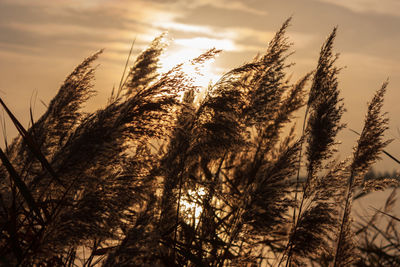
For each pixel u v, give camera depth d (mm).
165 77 2236
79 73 2768
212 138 2736
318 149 3365
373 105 3420
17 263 1739
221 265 2941
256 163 3791
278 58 3418
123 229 2172
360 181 3354
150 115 2090
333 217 3242
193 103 2822
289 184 3078
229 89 2773
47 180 1948
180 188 2682
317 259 3682
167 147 2758
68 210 1895
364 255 3816
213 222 3156
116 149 2018
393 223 4164
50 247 1782
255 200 2975
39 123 2496
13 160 2252
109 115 2062
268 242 3531
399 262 3682
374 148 3283
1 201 1860
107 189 2014
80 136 2010
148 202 2391
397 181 3309
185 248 2678
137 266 1948
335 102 3490
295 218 3393
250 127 3289
